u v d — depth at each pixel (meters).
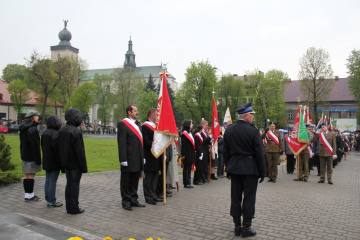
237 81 57.00
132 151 6.70
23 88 50.78
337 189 9.83
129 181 6.90
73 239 3.07
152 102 68.62
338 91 62.50
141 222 5.73
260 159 5.21
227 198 7.95
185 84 50.56
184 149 9.45
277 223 5.86
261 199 8.02
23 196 7.54
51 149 6.49
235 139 5.38
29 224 5.04
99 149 21.67
